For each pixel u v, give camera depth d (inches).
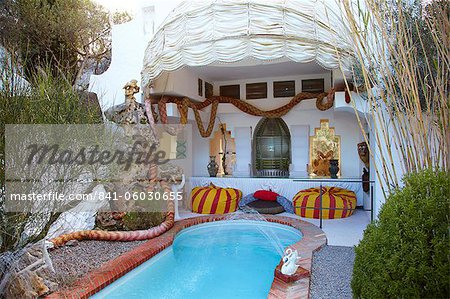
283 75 425.1
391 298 94.2
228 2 250.4
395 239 96.8
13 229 146.9
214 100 434.6
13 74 157.0
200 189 368.5
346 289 158.9
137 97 344.2
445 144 117.4
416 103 133.6
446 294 88.6
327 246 229.3
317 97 395.9
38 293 147.8
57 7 426.9
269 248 258.4
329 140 415.2
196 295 176.1
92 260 198.4
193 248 259.3
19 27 382.0
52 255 203.8
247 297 173.8
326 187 346.9
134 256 206.1
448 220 92.1
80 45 458.3
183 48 267.9
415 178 107.0
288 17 241.4
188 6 272.8
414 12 155.6
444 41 113.4
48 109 168.7
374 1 146.9
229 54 254.2
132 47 353.1
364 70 148.7
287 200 351.3
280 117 434.9
